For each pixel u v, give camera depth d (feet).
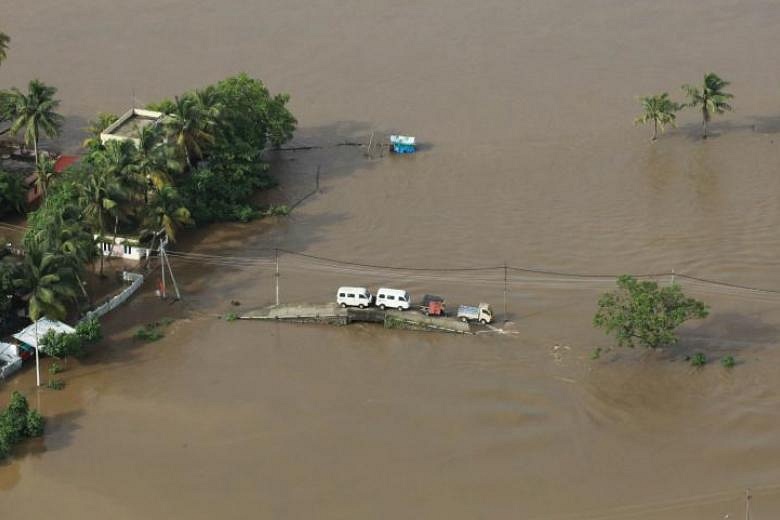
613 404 599.16
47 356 653.71
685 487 529.86
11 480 542.98
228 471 547.49
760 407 591.78
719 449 557.74
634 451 558.97
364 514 515.09
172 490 533.96
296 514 515.91
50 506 523.70
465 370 638.12
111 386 623.77
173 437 575.79
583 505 519.19
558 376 628.69
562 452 559.38
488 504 520.83
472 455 557.74
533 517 511.81
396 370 640.17
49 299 636.48
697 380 619.67
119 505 522.88
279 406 602.85
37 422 572.92
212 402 606.96
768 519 502.38
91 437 576.20
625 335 629.10
